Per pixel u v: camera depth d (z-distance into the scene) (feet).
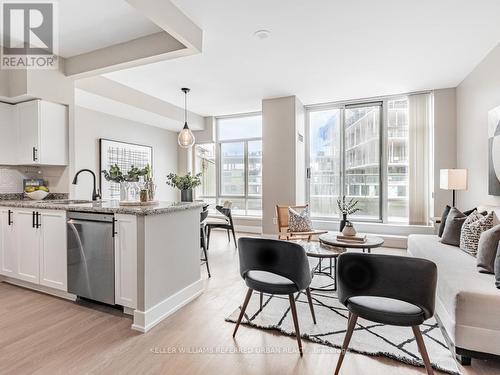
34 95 10.19
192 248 9.13
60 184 11.53
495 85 10.49
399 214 16.99
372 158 17.63
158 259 7.63
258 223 20.36
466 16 8.59
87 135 16.03
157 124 20.27
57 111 11.01
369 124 17.70
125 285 7.47
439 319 7.30
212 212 22.61
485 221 8.54
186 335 6.84
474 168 12.43
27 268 9.43
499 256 6.09
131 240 7.36
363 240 10.13
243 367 5.66
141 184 9.20
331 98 17.21
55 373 5.46
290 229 13.46
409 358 5.82
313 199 19.24
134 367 5.65
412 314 4.92
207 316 7.80
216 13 8.36
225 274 11.35
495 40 10.07
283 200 16.93
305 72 13.07
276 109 17.08
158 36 9.43
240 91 15.87
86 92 12.91
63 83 11.09
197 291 9.24
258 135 21.06
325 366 5.69
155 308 7.42
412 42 10.21
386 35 9.73
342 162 18.35
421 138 16.01
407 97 16.53
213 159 22.58
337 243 9.89
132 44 9.87
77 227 8.24
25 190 11.27
